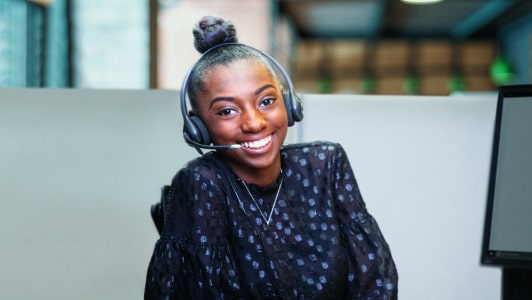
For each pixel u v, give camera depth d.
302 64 13.77
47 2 4.30
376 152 1.70
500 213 1.22
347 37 13.69
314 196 1.23
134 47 4.68
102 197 1.70
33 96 1.68
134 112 1.70
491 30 13.11
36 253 1.69
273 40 9.95
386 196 1.70
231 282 1.17
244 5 9.36
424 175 1.70
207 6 8.99
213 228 1.18
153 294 1.20
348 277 1.23
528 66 12.26
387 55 13.77
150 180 1.71
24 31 4.18
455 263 1.70
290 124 1.23
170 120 1.71
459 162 1.70
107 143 1.70
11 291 1.68
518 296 1.28
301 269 1.19
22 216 1.68
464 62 13.51
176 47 8.68
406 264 1.70
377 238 1.24
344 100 1.70
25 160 1.68
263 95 1.16
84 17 4.56
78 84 4.57
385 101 1.70
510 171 1.23
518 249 1.21
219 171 1.20
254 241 1.17
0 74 4.01
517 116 1.24
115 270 1.70
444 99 1.70
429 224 1.70
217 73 1.16
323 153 1.26
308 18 12.31
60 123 1.69
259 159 1.17
